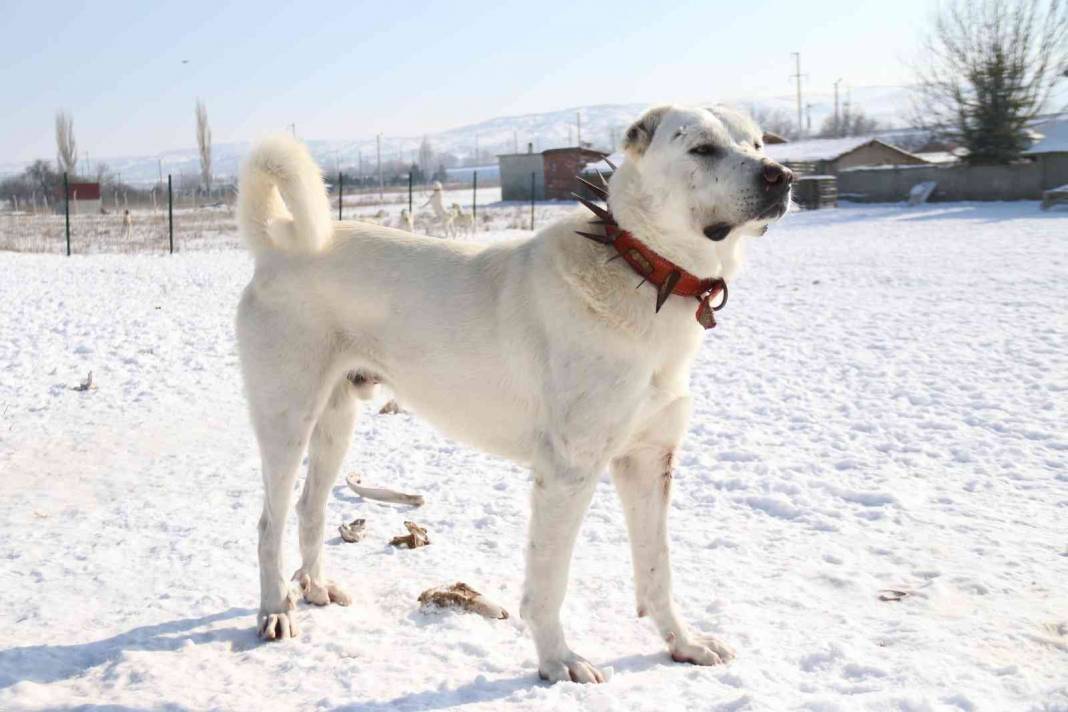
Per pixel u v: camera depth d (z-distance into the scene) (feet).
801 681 10.14
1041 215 95.66
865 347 32.68
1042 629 11.19
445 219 96.43
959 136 126.82
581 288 10.27
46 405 24.86
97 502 17.29
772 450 20.54
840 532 15.33
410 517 16.65
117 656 11.13
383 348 12.03
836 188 133.28
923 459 19.47
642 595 11.47
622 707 9.57
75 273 57.67
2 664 10.89
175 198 205.36
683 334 10.55
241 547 14.99
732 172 9.83
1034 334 33.50
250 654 11.27
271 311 12.14
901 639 11.07
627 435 10.62
